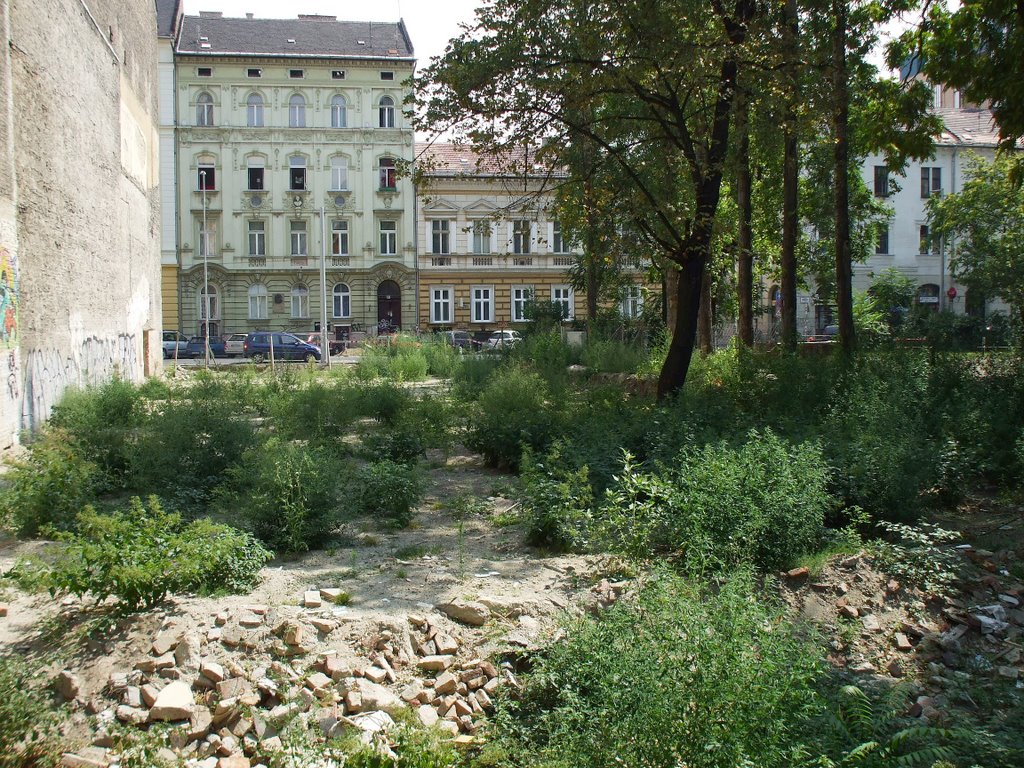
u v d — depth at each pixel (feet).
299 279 160.15
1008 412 34.96
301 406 49.37
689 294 47.83
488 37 44.04
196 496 29.76
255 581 21.42
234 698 16.01
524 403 47.19
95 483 30.27
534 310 123.65
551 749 13.89
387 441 41.60
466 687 16.67
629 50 43.06
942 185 157.07
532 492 25.89
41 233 50.72
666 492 23.68
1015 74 40.19
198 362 136.05
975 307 127.85
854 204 91.91
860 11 47.34
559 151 48.96
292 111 158.71
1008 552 23.77
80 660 17.44
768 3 46.62
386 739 14.56
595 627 15.28
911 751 14.16
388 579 21.83
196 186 156.66
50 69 52.54
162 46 152.46
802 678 13.21
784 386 41.96
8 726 14.24
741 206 65.72
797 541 22.53
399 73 160.25
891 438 28.71
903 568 21.89
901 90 46.09
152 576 19.27
